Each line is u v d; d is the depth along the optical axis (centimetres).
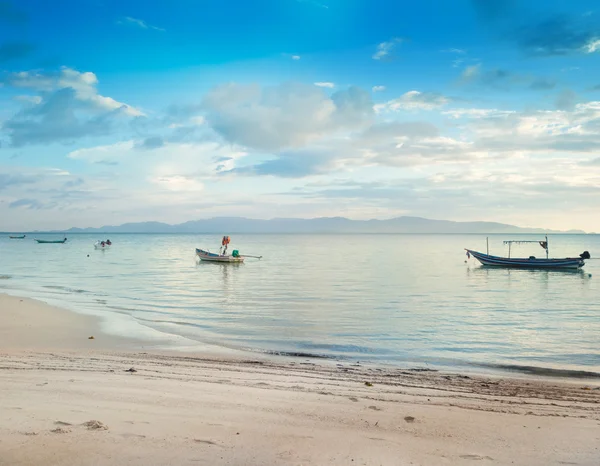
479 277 5506
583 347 1934
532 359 1733
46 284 4284
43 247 14138
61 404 834
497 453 692
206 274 5556
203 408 864
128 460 574
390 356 1755
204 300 3322
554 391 1248
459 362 1673
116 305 2998
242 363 1516
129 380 1115
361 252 12238
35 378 1099
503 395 1180
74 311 2642
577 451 712
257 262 8069
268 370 1402
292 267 6862
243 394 1019
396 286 4397
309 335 2134
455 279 5219
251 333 2164
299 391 1104
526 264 6731
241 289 4044
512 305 3238
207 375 1260
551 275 5834
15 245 15938
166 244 18475
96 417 752
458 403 1062
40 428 675
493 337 2125
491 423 876
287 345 1923
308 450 654
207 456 604
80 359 1459
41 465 543
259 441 681
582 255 6381
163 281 4691
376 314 2762
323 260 8738
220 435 698
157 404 874
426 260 8781
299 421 820
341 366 1545
